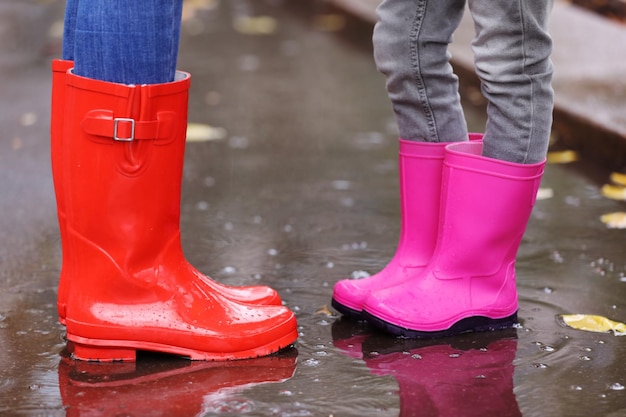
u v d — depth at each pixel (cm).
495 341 310
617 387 274
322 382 278
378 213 468
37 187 506
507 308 321
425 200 329
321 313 337
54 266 387
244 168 548
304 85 758
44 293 355
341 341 311
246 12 1086
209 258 398
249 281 370
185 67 812
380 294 318
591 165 549
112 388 274
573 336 313
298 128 638
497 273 318
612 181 519
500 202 306
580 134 581
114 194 283
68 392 272
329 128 639
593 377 281
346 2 1008
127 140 278
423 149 324
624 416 257
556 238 422
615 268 382
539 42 293
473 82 720
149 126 279
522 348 304
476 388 274
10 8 1073
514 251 320
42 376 283
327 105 699
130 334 290
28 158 558
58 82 296
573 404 264
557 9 863
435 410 260
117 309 291
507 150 303
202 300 297
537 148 304
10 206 473
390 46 315
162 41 279
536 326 322
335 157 573
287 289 361
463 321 316
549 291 356
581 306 340
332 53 877
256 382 278
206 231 438
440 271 317
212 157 570
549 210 467
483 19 293
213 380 280
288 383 278
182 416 257
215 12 1089
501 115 301
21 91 718
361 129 638
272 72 799
